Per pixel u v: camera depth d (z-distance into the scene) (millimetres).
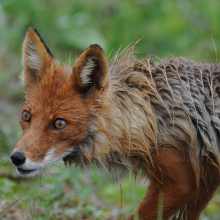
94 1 19922
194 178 7652
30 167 7074
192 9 19250
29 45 7879
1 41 18938
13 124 14578
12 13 19922
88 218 9586
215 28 17891
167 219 7828
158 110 7641
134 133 7508
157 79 7883
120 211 10086
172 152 7492
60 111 7297
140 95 7668
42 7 19781
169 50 17656
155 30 17891
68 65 8266
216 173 8023
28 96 7754
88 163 8039
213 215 10961
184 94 7688
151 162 7438
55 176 11453
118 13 18391
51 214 9211
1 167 11898
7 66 17922
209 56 17031
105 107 7457
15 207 9398
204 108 7711
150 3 18391
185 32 18391
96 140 7566
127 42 17562
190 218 8812
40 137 7223
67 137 7340
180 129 7523
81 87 7383
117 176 8609
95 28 18984
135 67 8047
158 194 7672
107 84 7355
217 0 18609
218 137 7781
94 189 11938
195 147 7523
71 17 19469
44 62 7730
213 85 7922
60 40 18609
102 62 7168
